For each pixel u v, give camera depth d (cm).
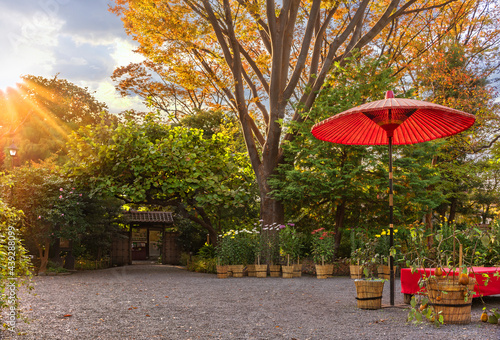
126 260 2162
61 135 2870
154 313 544
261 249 1200
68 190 1223
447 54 1975
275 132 1373
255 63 1561
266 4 1306
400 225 1259
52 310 552
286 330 445
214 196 1291
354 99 1238
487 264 830
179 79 1429
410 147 1254
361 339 402
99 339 395
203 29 1317
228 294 759
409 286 602
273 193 1339
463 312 467
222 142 1424
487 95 1800
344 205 1305
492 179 2086
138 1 1248
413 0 1338
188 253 2169
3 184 1118
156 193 1359
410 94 1278
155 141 1355
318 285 928
